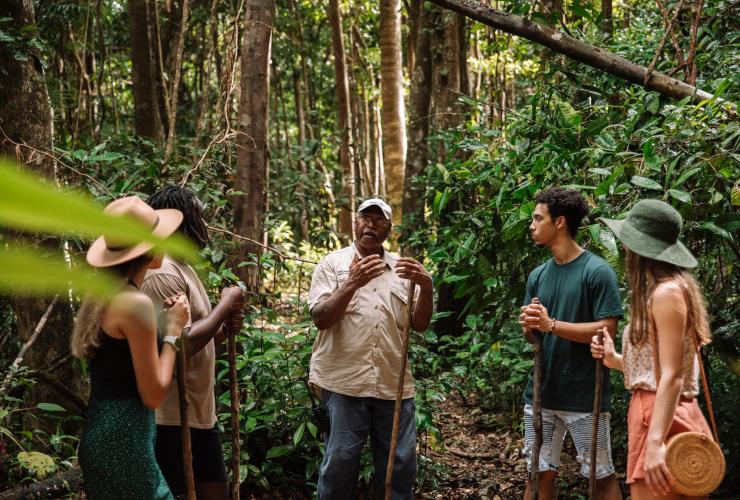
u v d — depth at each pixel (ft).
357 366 11.53
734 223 11.57
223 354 14.58
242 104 15.97
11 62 14.34
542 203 11.43
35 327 14.53
